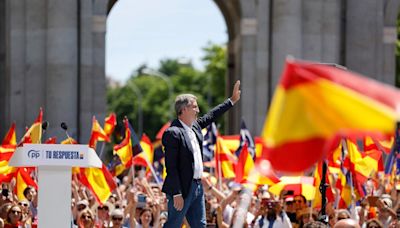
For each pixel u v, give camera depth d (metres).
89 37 124.31
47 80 123.56
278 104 25.77
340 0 132.25
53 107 122.88
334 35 127.50
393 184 85.50
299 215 71.75
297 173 27.98
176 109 48.00
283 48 125.19
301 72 25.67
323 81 25.59
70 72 123.12
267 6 128.38
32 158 46.19
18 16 124.62
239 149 87.75
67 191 46.53
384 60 134.38
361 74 132.88
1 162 72.25
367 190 88.62
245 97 128.62
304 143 25.56
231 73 154.50
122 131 92.88
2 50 131.12
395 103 25.08
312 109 25.52
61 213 46.56
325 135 25.48
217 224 67.44
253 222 69.12
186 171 47.34
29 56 124.25
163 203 77.00
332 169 80.88
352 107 25.30
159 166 104.00
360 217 73.69
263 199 68.62
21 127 124.75
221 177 86.19
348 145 76.44
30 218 65.19
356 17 132.50
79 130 124.44
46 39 123.88
